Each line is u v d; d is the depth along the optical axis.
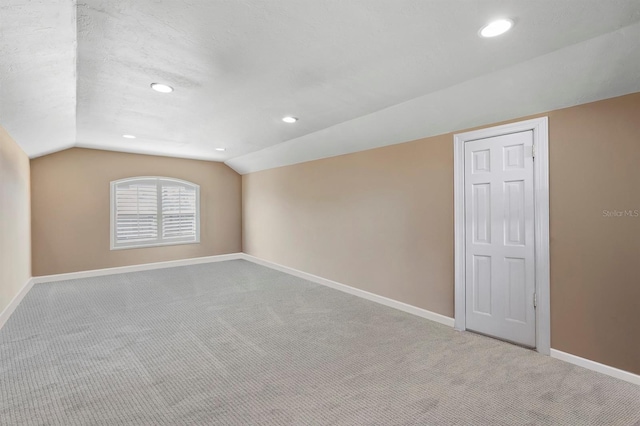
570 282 2.44
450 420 1.83
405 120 3.32
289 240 5.59
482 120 2.89
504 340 2.84
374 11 1.65
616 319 2.23
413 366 2.44
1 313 3.21
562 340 2.50
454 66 2.29
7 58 1.84
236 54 2.11
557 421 1.81
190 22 1.74
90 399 2.02
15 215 3.80
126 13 1.63
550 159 2.53
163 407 1.95
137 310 3.73
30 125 3.30
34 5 1.46
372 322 3.34
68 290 4.54
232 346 2.80
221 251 6.82
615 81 2.11
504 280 2.83
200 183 6.52
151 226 5.98
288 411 1.92
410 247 3.61
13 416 1.85
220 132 4.23
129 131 4.15
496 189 2.86
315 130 4.09
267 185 6.16
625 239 2.19
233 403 1.99
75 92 2.68
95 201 5.42
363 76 2.46
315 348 2.75
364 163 4.16
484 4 1.59
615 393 2.06
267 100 2.99
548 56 2.12
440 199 3.30
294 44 1.99
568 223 2.44
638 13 1.65
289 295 4.33
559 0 1.55
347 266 4.45
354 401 2.01
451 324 3.22
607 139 2.25
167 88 2.67
